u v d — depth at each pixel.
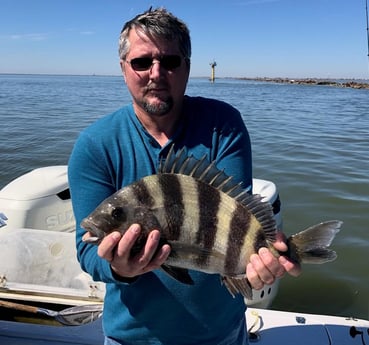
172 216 1.64
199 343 2.05
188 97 2.19
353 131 17.39
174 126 2.03
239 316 2.17
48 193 4.64
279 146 13.50
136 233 1.51
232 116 2.10
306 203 8.10
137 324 2.04
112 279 1.71
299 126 18.88
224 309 2.06
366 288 5.35
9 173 10.48
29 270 3.36
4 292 3.16
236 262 1.70
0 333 2.72
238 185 1.72
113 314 2.11
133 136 1.99
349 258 5.98
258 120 21.25
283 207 7.89
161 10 1.93
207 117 2.07
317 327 3.06
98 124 2.01
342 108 31.02
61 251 3.44
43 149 12.88
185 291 1.96
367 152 12.76
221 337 2.08
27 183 4.72
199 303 1.99
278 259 1.62
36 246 3.44
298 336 2.97
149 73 1.89
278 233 1.69
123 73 2.02
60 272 3.36
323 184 9.27
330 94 56.34
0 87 62.62
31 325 2.80
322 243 1.62
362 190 8.84
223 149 2.02
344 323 3.11
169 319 2.01
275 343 2.90
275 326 3.07
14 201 4.48
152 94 1.91
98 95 43.66
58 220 4.68
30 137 14.76
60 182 4.80
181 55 1.92
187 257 1.67
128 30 1.93
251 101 38.03
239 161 2.02
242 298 2.22
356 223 7.11
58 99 36.03
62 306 3.14
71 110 25.31
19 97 38.19
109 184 1.95
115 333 2.11
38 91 51.00
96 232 1.64
